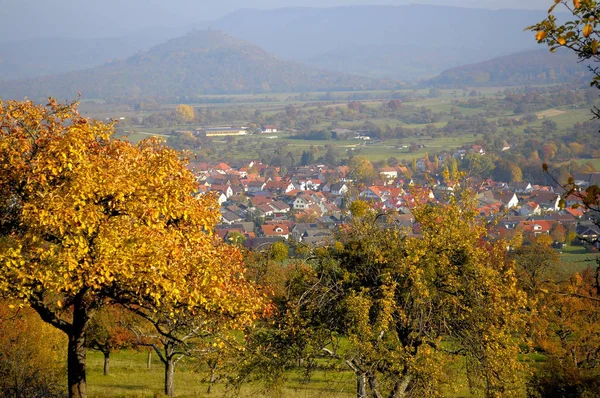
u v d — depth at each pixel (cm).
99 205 1953
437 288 2291
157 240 1919
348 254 2433
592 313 3841
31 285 1908
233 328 2155
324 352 2320
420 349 2108
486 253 2386
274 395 2591
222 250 2269
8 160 1989
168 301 2016
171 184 2022
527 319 2375
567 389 3291
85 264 1797
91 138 2091
